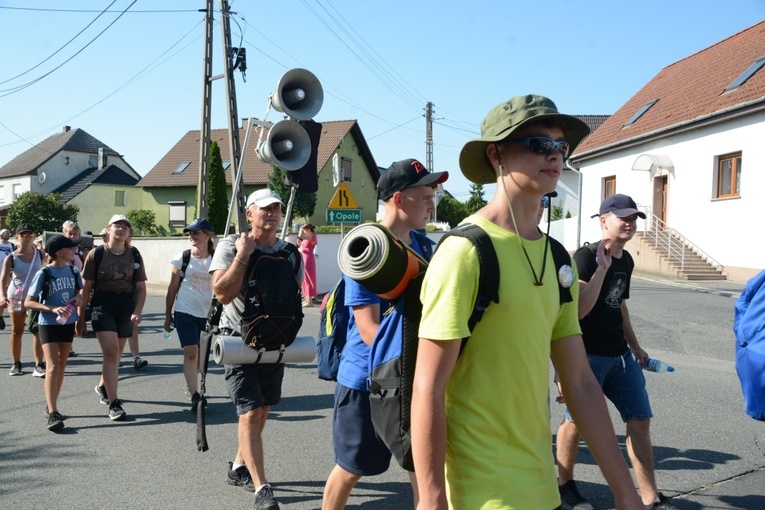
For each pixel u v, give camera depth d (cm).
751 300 417
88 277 656
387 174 370
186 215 4441
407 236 379
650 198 2541
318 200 4084
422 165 375
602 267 396
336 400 356
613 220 413
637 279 2112
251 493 472
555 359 226
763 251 1978
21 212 4391
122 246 675
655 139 2484
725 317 1315
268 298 432
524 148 206
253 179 4075
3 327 1094
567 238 2998
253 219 450
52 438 598
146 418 663
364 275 229
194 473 510
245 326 433
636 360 449
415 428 193
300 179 790
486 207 216
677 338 1102
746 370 410
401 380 230
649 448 425
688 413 652
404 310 234
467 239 199
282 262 447
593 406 218
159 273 2317
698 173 2266
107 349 657
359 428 348
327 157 4128
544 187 207
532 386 205
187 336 690
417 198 369
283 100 785
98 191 5325
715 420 630
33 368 910
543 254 211
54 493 470
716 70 2492
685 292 1738
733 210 2103
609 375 423
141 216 4234
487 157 221
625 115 2905
